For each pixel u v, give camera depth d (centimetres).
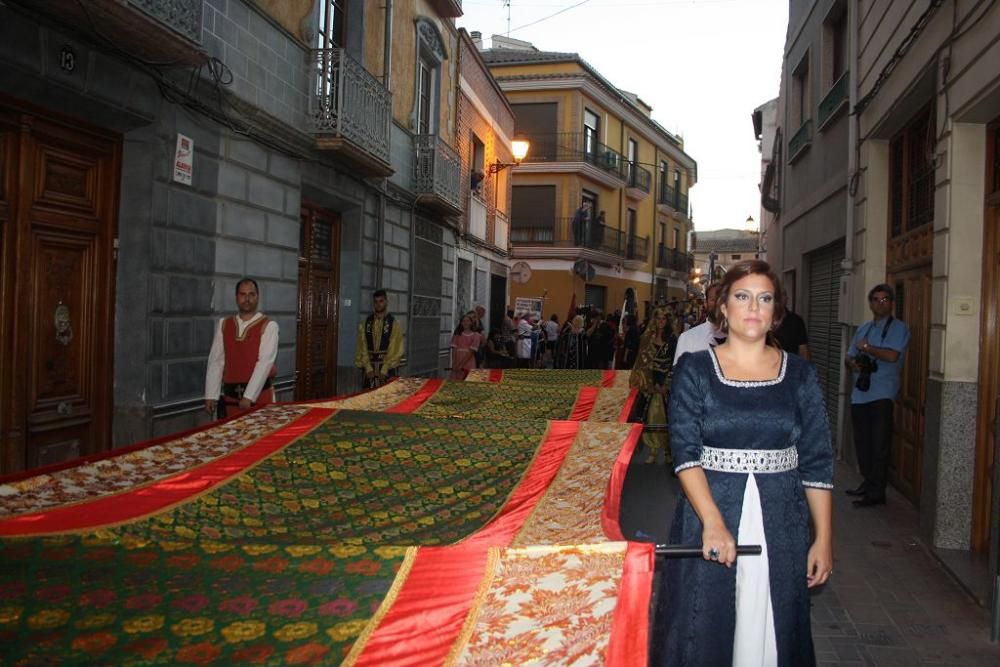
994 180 530
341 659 218
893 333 683
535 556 258
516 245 3228
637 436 476
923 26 611
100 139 618
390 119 1123
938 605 464
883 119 759
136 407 634
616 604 238
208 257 731
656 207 4028
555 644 225
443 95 1539
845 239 985
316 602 243
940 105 564
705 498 261
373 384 970
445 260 1628
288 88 885
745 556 267
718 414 276
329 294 1116
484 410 668
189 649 220
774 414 274
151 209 639
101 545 281
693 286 4762
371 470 419
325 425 477
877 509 687
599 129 3381
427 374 1509
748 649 263
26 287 548
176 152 664
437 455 447
